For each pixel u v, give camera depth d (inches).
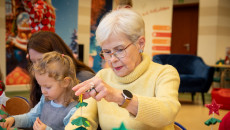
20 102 57.7
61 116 46.4
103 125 37.6
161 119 27.7
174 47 294.2
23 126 48.5
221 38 226.5
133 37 32.7
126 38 32.5
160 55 188.1
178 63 187.9
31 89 56.0
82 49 242.1
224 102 147.9
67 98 46.9
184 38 289.1
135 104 27.5
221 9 224.5
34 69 43.4
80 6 242.4
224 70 201.3
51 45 54.0
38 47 51.8
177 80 34.8
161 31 215.8
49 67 42.9
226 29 228.4
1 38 174.2
